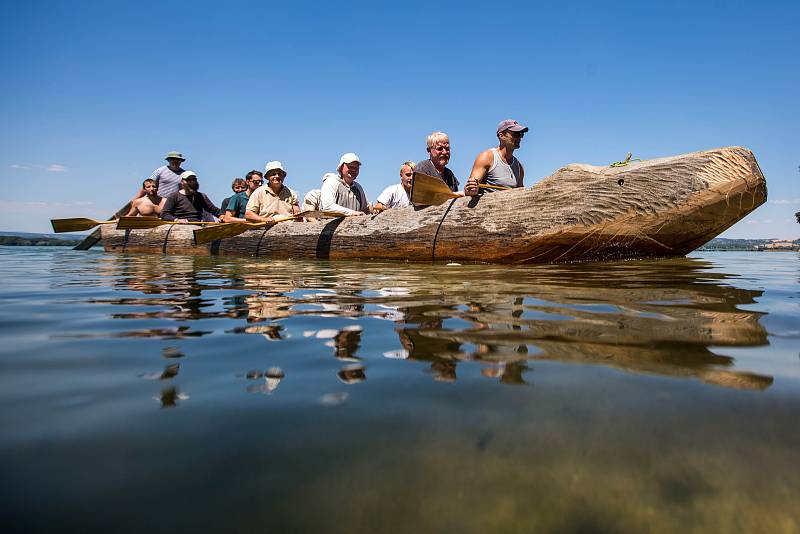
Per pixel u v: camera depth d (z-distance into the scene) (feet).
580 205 14.51
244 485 2.06
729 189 13.88
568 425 2.60
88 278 11.93
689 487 2.01
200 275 12.54
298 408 2.91
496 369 3.66
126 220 23.15
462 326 5.33
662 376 3.43
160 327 5.49
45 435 2.56
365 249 19.06
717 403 2.88
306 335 4.99
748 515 1.83
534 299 7.33
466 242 16.20
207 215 32.60
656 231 14.70
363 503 1.93
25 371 3.76
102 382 3.48
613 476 2.10
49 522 1.83
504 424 2.62
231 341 4.76
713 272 12.09
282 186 28.43
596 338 4.67
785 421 2.61
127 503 1.94
